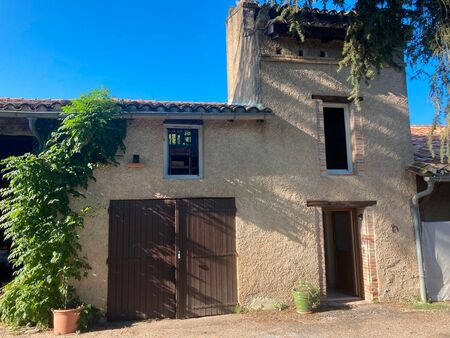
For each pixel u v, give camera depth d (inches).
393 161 356.8
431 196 370.9
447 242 353.4
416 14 259.8
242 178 322.0
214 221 311.7
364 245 345.7
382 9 261.7
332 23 336.5
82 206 289.1
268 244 319.0
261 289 312.8
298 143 338.3
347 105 363.9
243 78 382.3
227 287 307.1
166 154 317.7
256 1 350.3
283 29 339.6
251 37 359.6
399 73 371.6
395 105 366.3
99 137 285.1
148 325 273.7
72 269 263.1
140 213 299.6
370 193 346.3
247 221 317.7
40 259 255.9
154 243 298.7
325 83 353.7
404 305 325.4
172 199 306.3
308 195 333.4
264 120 330.6
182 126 319.9
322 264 329.1
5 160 264.1
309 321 280.2
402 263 342.6
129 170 301.7
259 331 256.4
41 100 315.9
